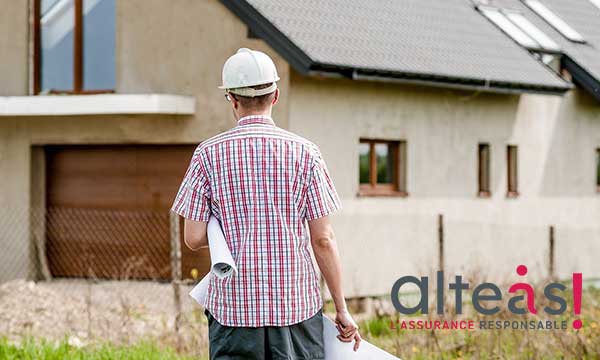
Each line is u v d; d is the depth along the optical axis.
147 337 13.12
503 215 22.64
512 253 22.81
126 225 20.25
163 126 19.39
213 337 5.83
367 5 21.34
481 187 22.52
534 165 23.58
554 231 22.08
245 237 5.74
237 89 5.85
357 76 18.02
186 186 5.89
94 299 17.50
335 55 17.88
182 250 19.58
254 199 5.75
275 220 5.75
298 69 17.48
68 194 20.91
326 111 18.77
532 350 11.73
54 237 20.98
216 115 18.86
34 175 21.08
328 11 19.81
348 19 19.97
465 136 21.72
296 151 5.81
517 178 23.12
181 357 11.70
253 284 5.71
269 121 5.89
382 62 18.62
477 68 20.86
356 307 18.77
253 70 5.81
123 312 13.50
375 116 19.72
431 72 19.33
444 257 19.89
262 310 5.70
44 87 20.91
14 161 21.00
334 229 18.78
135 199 20.19
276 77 5.89
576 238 24.72
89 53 20.44
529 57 22.97
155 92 19.50
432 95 20.97
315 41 18.09
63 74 20.70
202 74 19.02
